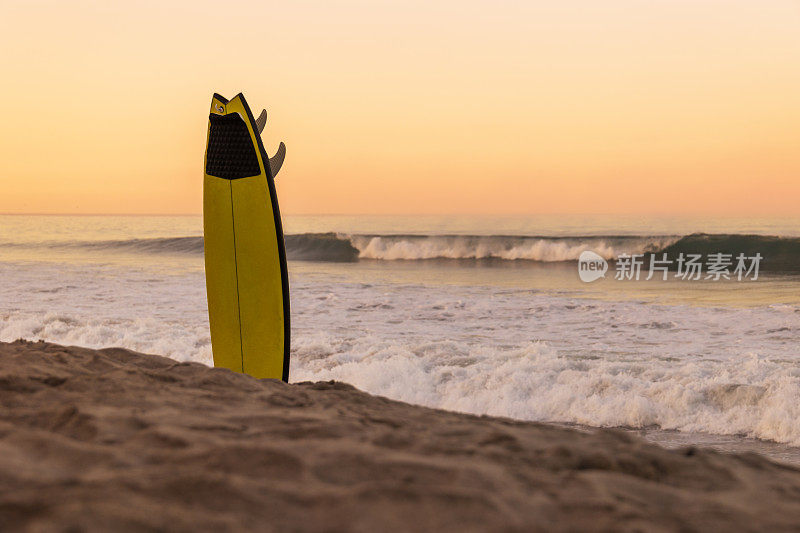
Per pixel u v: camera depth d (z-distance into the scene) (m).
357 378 7.08
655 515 0.97
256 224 5.90
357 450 1.23
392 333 9.72
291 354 8.19
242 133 5.91
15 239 33.53
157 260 22.00
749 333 9.35
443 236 24.12
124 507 0.83
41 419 1.45
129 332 9.37
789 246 21.56
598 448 1.38
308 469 1.11
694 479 1.24
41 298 12.73
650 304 12.20
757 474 1.32
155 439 1.28
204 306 11.85
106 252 26.20
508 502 0.98
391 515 0.90
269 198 5.83
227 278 6.06
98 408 1.53
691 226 35.66
